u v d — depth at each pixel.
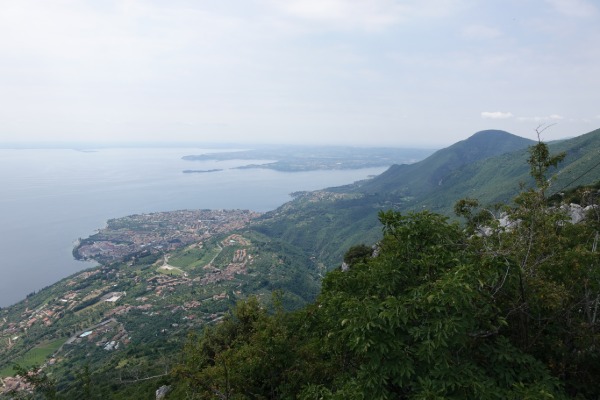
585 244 9.82
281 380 11.11
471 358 6.90
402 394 6.55
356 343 6.45
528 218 9.99
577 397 6.91
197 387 11.30
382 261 8.62
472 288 6.45
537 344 7.78
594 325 7.77
